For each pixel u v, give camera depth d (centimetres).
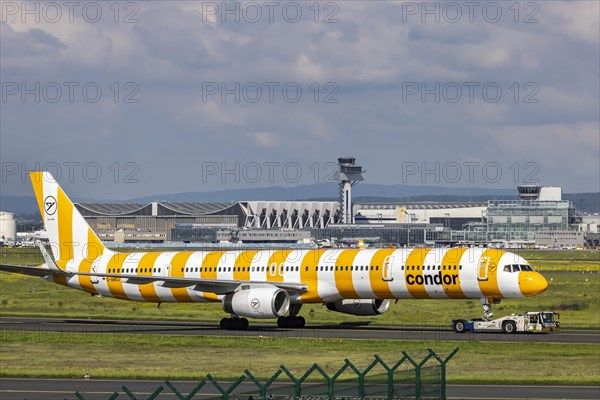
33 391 14788
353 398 10850
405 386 11112
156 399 13850
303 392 11050
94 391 14762
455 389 14888
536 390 14812
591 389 14912
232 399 10650
